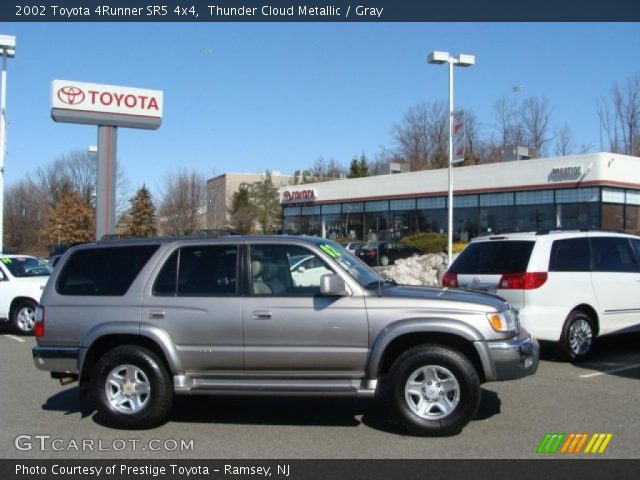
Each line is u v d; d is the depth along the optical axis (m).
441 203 40.22
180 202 50.09
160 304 6.34
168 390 6.36
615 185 31.83
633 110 57.25
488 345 5.98
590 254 9.66
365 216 46.38
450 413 5.95
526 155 37.56
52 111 28.16
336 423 6.57
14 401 7.61
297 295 6.21
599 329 9.62
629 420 6.54
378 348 5.96
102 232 28.88
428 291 6.46
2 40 23.25
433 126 72.31
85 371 6.50
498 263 9.45
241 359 6.18
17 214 64.12
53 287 6.64
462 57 20.69
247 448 5.80
